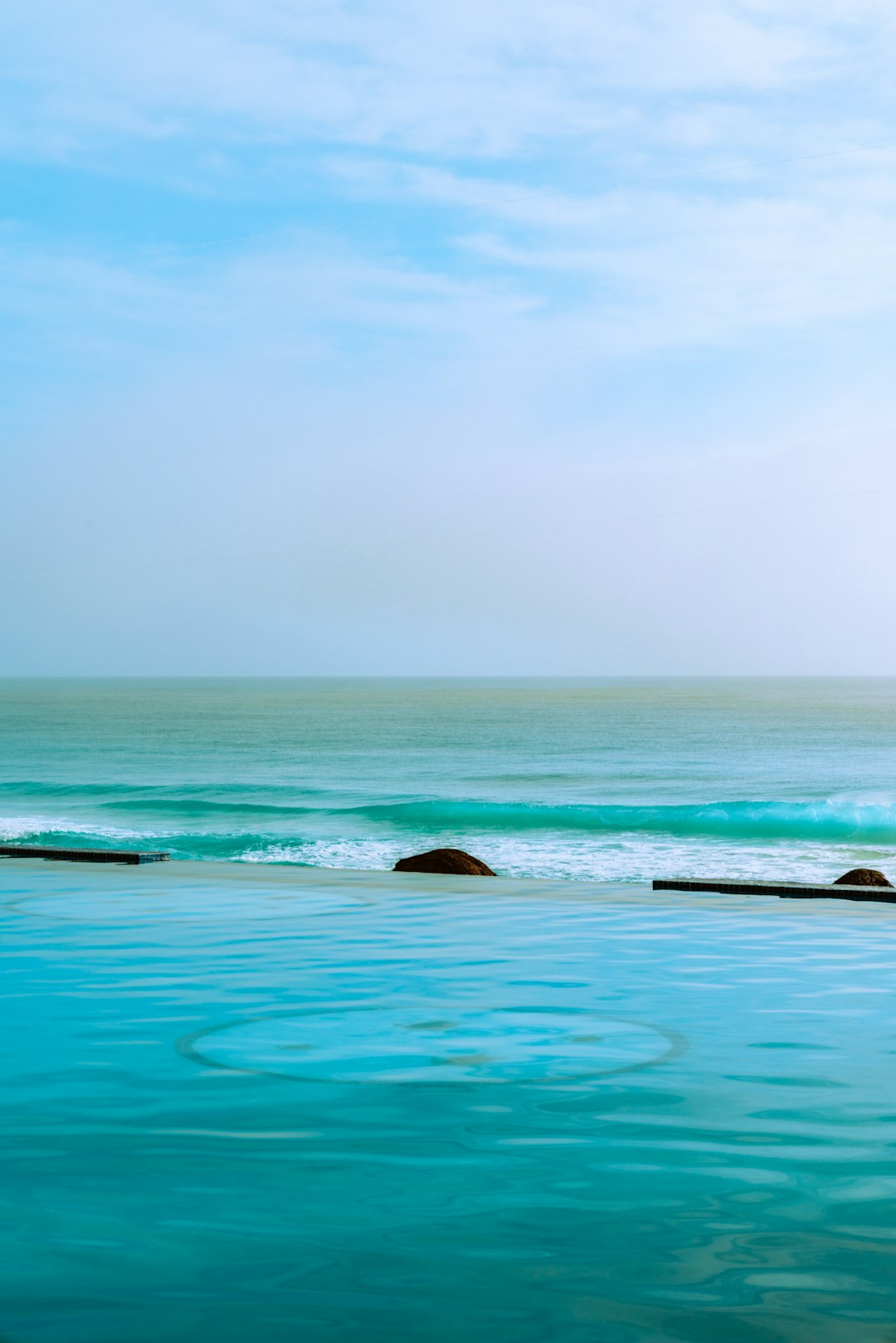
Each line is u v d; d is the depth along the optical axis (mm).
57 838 32906
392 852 30969
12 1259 2980
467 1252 3021
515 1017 5789
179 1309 2699
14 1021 5738
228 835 33500
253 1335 2574
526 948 7812
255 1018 5797
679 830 37812
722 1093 4477
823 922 9000
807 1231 3162
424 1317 2656
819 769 67562
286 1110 4277
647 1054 5074
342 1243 3074
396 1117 4195
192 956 7535
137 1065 4898
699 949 7773
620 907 9844
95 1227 3189
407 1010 5949
